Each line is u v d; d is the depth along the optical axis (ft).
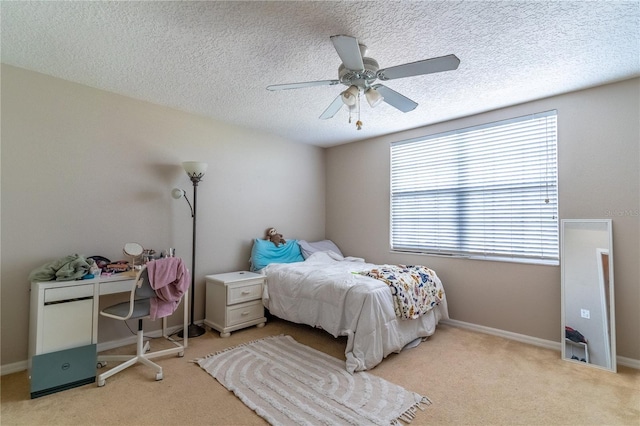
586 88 8.80
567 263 8.89
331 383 7.08
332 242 15.16
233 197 12.24
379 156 13.83
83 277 7.55
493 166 10.58
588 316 8.40
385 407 6.18
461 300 11.14
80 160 8.71
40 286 6.88
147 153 9.98
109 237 9.20
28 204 7.93
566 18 5.75
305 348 9.07
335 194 15.60
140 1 5.33
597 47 6.72
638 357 7.93
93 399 6.44
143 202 9.89
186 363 8.09
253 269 12.08
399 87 8.74
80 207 8.70
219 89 9.00
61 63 7.56
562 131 9.17
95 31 6.22
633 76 8.07
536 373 7.65
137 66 7.67
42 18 5.80
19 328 7.74
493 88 8.82
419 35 6.31
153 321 10.01
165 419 5.81
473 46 6.70
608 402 6.41
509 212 10.23
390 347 8.21
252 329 10.82
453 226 11.53
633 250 8.07
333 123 12.01
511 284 10.03
